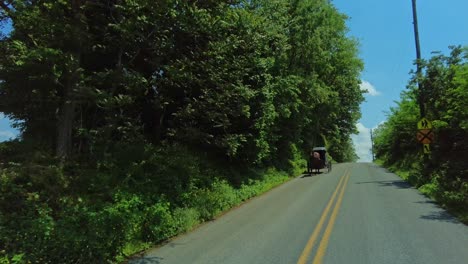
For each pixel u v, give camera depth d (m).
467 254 8.30
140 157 15.00
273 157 34.19
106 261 8.70
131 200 11.29
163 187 14.08
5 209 9.04
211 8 16.12
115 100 13.75
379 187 22.39
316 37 36.62
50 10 12.34
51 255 7.50
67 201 10.22
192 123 18.64
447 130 22.45
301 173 39.44
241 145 20.94
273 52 26.44
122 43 14.55
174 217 12.58
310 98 38.28
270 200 19.08
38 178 10.68
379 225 11.47
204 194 15.51
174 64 15.81
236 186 21.16
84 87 12.55
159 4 13.20
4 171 10.48
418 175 24.27
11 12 12.04
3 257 6.93
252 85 21.92
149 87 17.20
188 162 16.64
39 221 8.10
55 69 11.96
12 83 13.19
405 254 8.35
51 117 14.51
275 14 27.45
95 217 9.14
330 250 8.82
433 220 12.17
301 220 12.84
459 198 14.83
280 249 9.16
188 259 8.91
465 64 22.20
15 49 11.73
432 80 24.62
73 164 12.90
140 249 10.22
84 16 13.23
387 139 56.44
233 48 17.56
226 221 13.92
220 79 17.31
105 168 13.67
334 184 25.28
